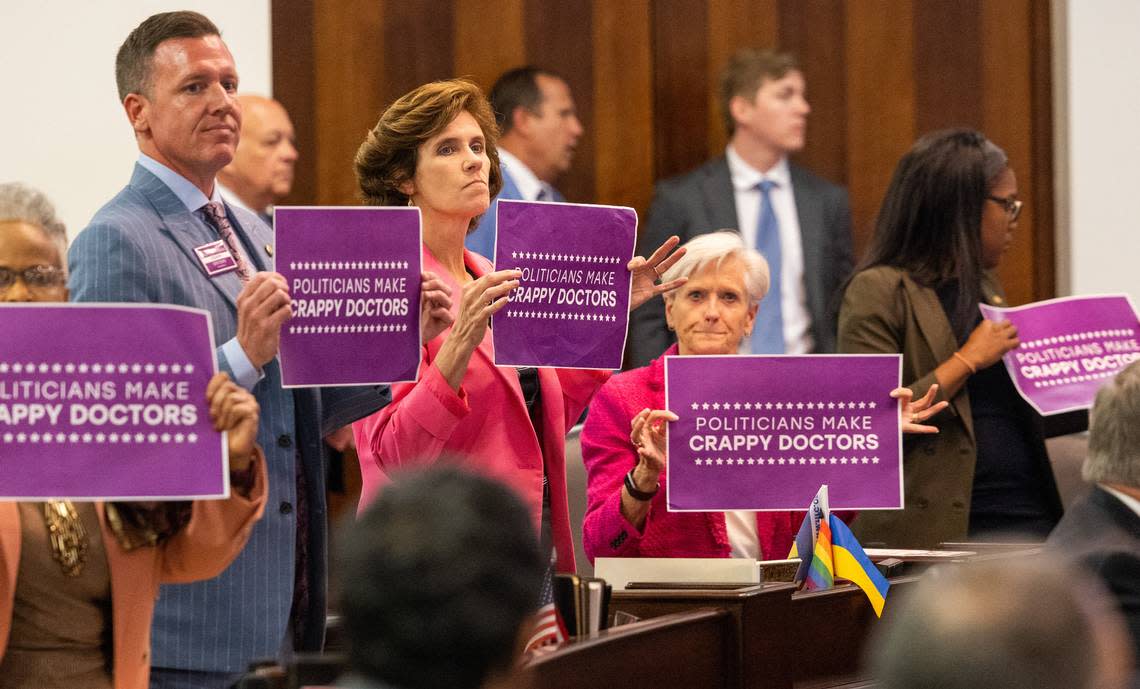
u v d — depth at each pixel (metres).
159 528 6.43
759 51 15.22
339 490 14.05
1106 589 7.26
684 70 16.25
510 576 3.58
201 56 8.12
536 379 8.62
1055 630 3.12
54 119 14.61
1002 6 16.16
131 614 6.42
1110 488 7.58
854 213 16.39
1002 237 11.21
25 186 7.01
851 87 16.34
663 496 9.16
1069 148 15.88
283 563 8.00
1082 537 7.49
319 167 15.95
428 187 8.48
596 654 6.46
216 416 6.31
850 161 16.36
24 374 6.25
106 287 7.75
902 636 3.21
